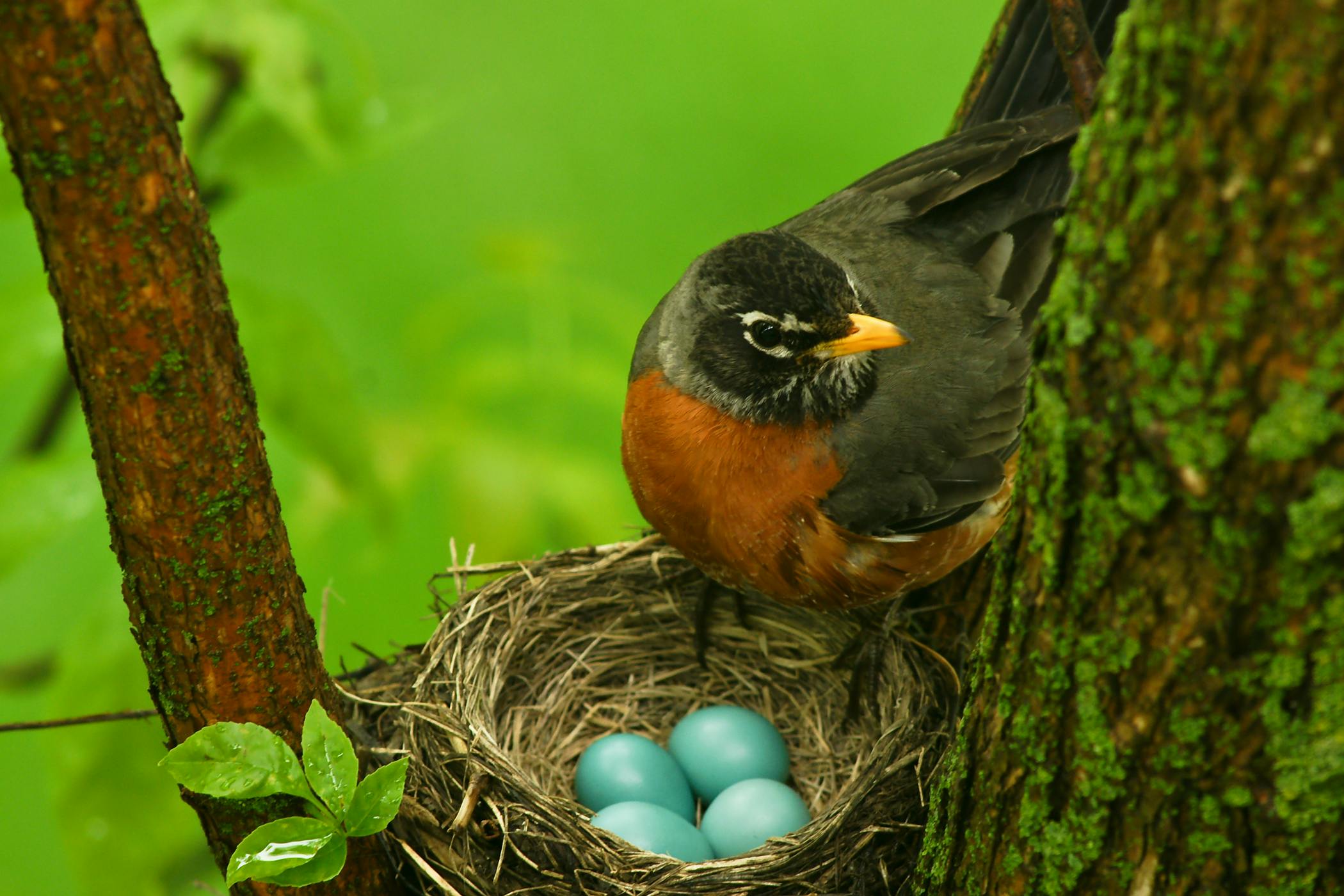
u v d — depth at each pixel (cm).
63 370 779
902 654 912
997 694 513
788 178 1310
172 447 508
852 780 855
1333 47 339
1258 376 381
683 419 884
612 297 894
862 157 1304
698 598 1034
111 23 437
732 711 956
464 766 794
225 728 543
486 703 900
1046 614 474
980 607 929
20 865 865
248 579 549
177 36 746
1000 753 517
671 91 1301
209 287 500
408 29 1254
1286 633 412
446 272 1170
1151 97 387
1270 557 402
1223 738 441
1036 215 977
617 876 755
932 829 606
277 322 745
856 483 877
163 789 699
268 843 536
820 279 845
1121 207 405
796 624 1009
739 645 1033
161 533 527
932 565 896
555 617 991
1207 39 364
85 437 769
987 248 973
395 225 1195
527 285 883
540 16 1291
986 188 996
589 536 847
